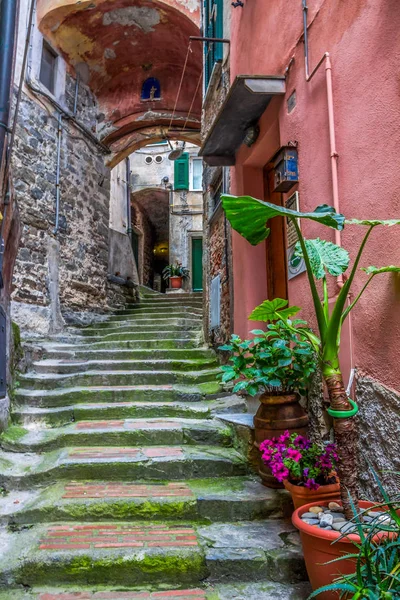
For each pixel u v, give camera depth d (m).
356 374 1.98
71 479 2.80
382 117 1.79
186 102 7.85
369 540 1.31
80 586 2.03
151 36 7.07
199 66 7.34
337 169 2.17
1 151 3.24
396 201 1.68
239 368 2.51
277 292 3.79
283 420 2.41
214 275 5.16
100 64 7.35
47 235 6.14
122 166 11.00
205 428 3.26
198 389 4.07
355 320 1.99
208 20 5.43
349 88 2.07
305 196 2.56
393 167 1.71
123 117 7.91
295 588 1.97
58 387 4.18
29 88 6.00
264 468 2.66
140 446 3.20
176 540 2.20
